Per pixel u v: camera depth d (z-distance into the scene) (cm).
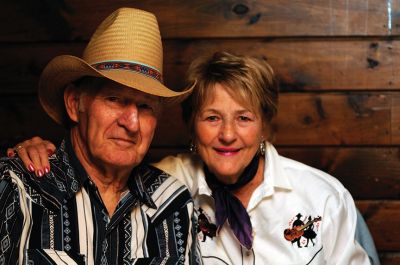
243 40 204
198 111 162
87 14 206
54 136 210
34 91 209
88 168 149
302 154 206
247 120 161
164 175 165
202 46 205
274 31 202
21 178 140
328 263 164
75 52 207
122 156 143
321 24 201
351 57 202
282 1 202
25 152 148
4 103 210
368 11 200
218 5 203
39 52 208
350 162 205
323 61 203
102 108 141
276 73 204
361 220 174
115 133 141
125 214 149
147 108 146
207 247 167
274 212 166
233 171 161
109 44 143
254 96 158
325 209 164
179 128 208
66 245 138
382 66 201
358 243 167
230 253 166
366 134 204
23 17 208
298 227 164
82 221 142
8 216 135
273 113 168
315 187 167
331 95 204
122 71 141
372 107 203
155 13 204
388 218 205
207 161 164
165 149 209
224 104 158
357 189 205
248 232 162
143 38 144
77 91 148
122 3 205
